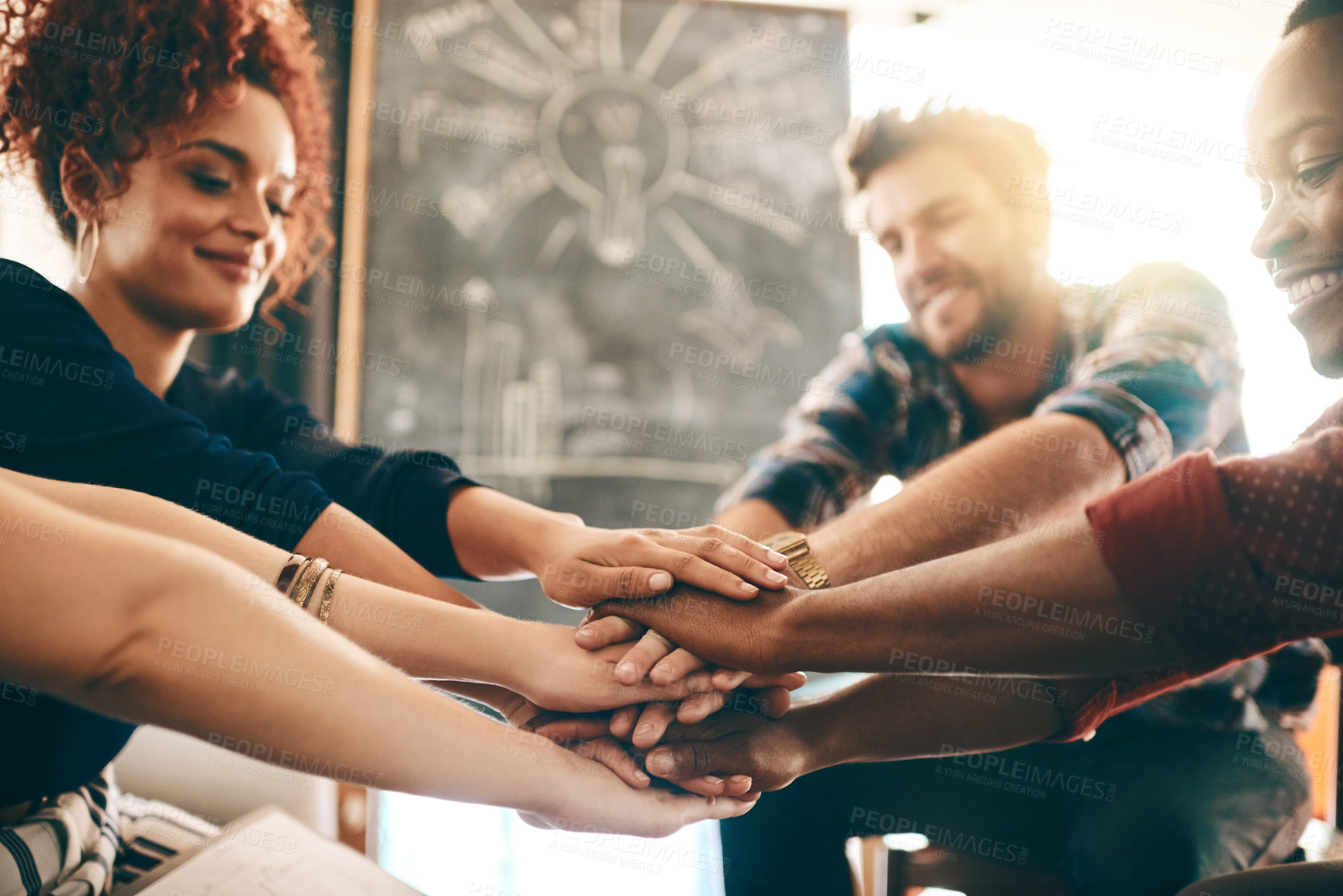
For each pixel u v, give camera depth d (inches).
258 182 36.2
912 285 54.8
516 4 108.1
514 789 23.6
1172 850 34.8
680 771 28.8
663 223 109.3
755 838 40.2
